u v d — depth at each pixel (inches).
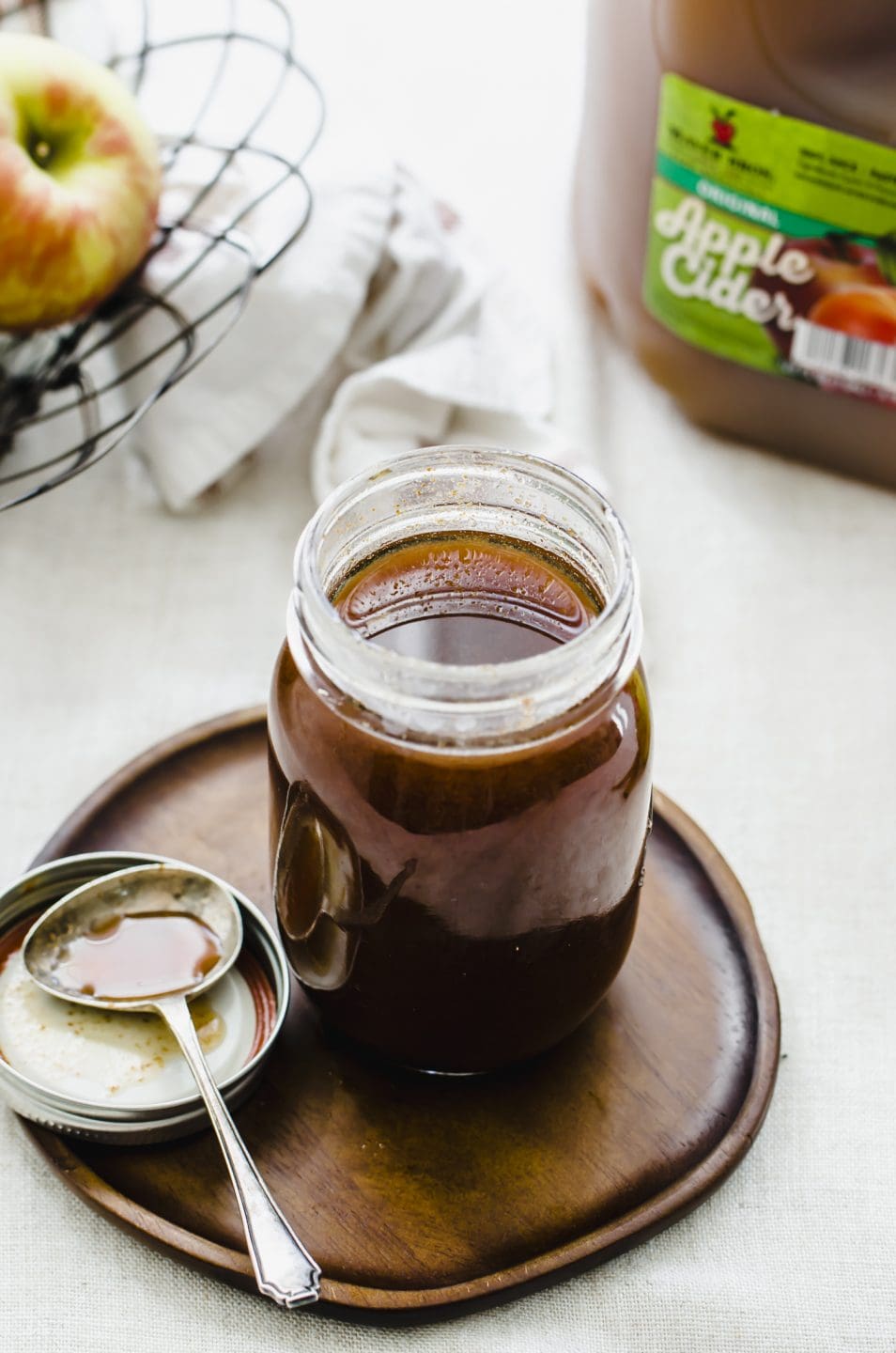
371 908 22.0
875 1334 23.4
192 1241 22.9
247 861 25.8
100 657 29.6
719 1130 23.9
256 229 31.4
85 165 28.5
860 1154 24.7
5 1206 23.9
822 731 29.1
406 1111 23.9
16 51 27.9
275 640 30.0
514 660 22.0
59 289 28.6
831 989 26.2
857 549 31.3
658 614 30.5
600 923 22.6
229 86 35.8
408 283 31.9
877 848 27.7
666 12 28.4
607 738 21.6
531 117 37.7
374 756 21.2
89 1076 23.5
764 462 32.5
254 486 31.8
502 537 22.5
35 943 24.1
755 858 27.6
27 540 30.9
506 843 21.3
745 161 28.9
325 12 39.2
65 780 28.1
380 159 32.3
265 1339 23.1
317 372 31.0
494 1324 23.3
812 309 29.9
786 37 27.5
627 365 33.9
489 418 32.1
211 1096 22.9
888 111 27.5
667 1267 23.7
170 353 30.8
